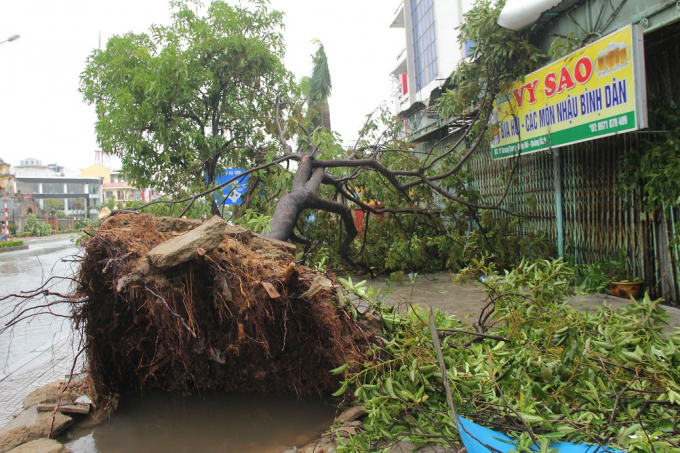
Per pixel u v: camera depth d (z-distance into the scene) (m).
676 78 5.67
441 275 9.36
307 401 3.83
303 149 9.48
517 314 3.80
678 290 5.62
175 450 3.08
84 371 3.96
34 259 18.77
